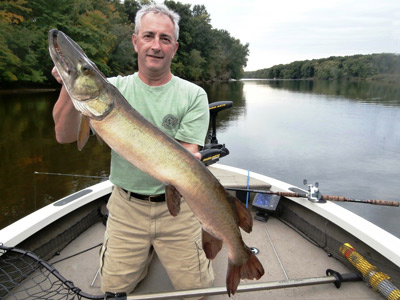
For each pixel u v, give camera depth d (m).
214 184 1.69
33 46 23.80
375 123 16.89
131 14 40.84
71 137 1.92
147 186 2.03
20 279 2.30
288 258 2.79
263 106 24.08
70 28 24.80
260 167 9.58
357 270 2.47
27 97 21.94
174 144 1.63
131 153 1.61
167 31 1.89
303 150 11.34
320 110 21.91
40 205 6.52
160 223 2.11
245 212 1.79
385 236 2.36
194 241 2.17
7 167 8.70
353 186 8.16
